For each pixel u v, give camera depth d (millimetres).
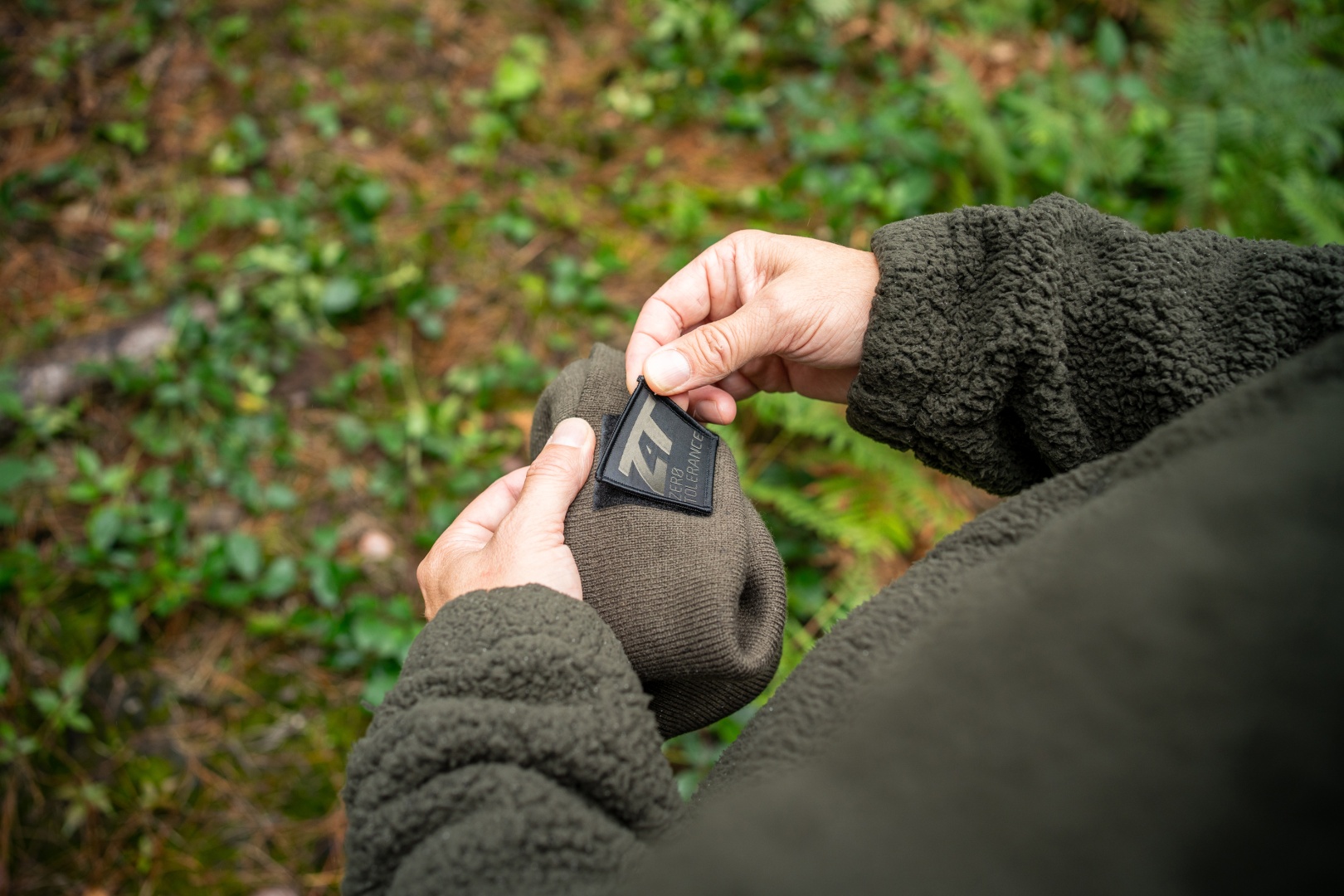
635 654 880
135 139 3193
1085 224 958
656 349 1186
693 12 3748
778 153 3377
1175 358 852
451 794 643
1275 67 3322
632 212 3146
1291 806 351
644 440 1006
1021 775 401
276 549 2422
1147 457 601
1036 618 448
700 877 420
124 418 2627
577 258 3057
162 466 2555
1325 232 2756
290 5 3623
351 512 2508
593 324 2891
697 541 909
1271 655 378
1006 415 1002
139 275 2914
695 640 863
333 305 2799
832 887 399
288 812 2035
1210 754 371
